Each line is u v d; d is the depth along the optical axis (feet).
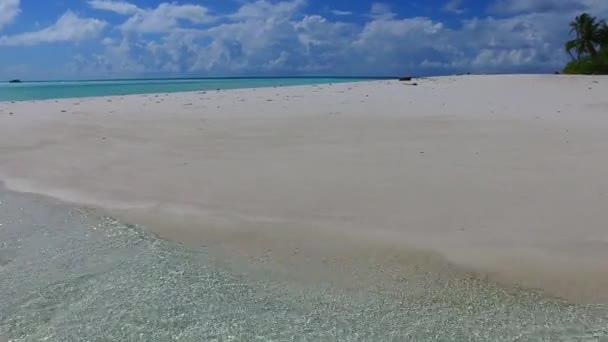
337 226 14.08
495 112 35.42
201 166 20.84
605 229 13.06
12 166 22.11
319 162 20.92
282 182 18.22
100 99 56.13
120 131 29.50
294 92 60.80
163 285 11.02
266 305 10.24
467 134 26.27
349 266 11.98
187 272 11.68
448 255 12.21
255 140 25.94
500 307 10.16
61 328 9.37
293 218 14.78
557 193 15.96
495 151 22.04
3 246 13.29
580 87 60.80
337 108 39.58
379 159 21.18
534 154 21.20
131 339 9.04
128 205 16.42
